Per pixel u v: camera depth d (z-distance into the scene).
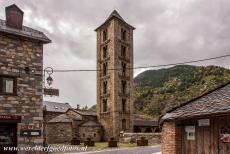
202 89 111.56
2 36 17.78
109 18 52.84
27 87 18.61
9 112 17.53
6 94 17.50
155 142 38.62
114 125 49.28
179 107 10.46
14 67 18.12
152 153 22.70
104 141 50.22
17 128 17.81
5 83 17.66
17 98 18.02
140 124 56.56
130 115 53.06
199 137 8.91
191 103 10.33
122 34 54.34
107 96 51.94
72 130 49.19
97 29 56.59
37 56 19.44
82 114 51.78
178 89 123.31
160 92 127.06
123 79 52.75
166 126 10.31
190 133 9.31
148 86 150.25
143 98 128.12
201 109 8.67
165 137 10.40
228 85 10.76
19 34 18.23
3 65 17.61
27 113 18.39
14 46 18.31
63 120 48.44
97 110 53.94
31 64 19.03
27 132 18.25
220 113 7.41
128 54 55.06
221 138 8.05
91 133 49.94
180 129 9.78
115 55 51.41
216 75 120.44
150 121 60.16
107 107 51.69
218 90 10.59
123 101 52.72
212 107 8.34
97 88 54.78
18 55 18.42
